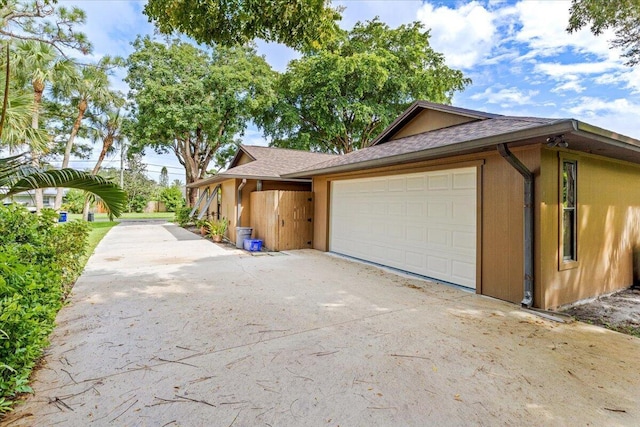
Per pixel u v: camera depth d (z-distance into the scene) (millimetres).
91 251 8922
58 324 3736
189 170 22000
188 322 3844
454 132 6316
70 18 12750
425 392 2465
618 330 3850
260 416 2182
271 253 9078
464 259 5508
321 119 20250
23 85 12117
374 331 3637
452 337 3482
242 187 10836
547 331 3670
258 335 3502
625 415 2221
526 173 4355
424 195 6289
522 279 4574
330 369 2797
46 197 28250
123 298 4754
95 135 19828
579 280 4918
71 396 2371
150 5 4582
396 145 7559
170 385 2535
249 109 20531
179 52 19406
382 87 19750
